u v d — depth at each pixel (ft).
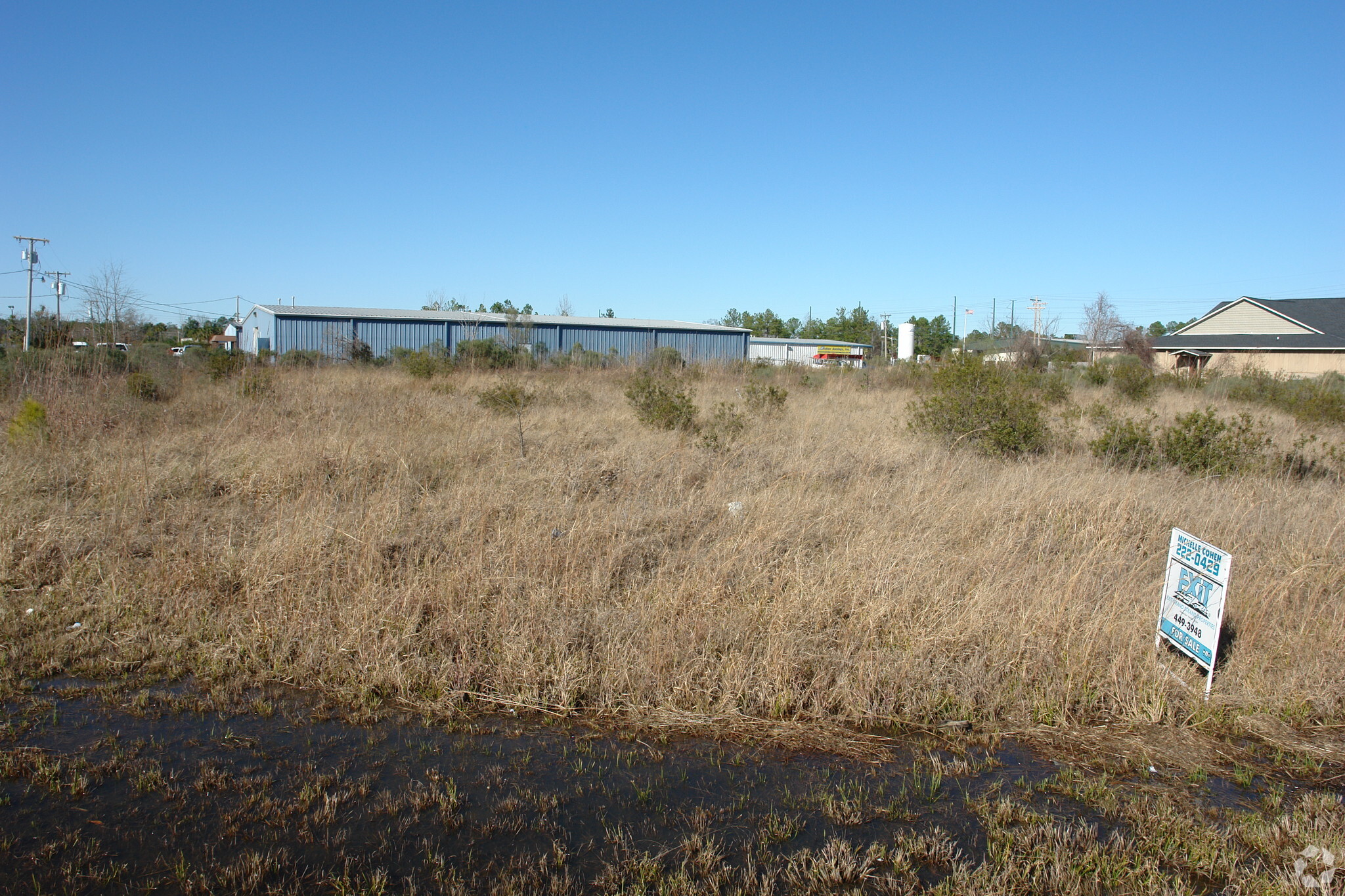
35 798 11.03
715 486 26.94
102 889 9.34
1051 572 19.29
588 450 33.50
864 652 15.28
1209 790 12.39
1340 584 19.80
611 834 10.73
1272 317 122.83
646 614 16.56
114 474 24.68
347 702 14.02
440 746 12.89
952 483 27.58
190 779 11.61
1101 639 15.93
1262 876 10.15
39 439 28.96
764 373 81.71
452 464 29.27
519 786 11.84
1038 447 35.40
